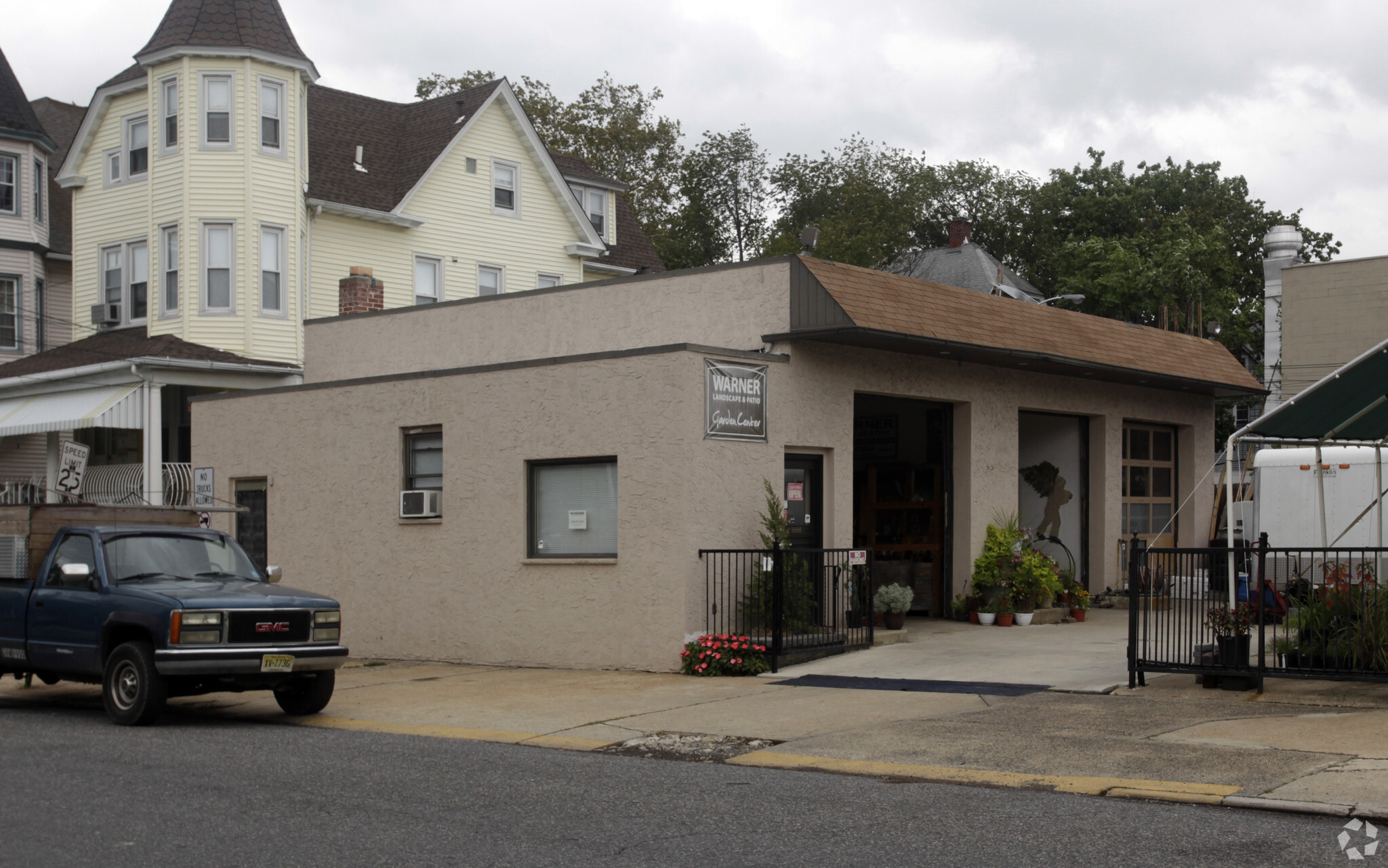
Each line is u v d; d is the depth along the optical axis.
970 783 8.56
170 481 24.91
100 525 12.91
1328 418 12.81
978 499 18.48
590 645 15.48
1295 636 12.45
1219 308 48.47
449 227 32.81
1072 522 20.97
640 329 17.55
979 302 17.91
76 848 6.90
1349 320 26.41
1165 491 22.59
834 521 16.38
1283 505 19.98
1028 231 58.22
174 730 11.48
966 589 18.42
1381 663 11.16
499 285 34.03
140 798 8.20
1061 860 6.49
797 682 13.59
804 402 16.08
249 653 11.53
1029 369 19.09
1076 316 19.69
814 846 6.87
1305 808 7.40
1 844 6.98
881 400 19.50
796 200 57.25
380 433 18.03
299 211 29.00
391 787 8.59
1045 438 21.36
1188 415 22.75
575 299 18.36
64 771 9.20
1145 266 48.69
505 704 12.78
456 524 17.03
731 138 56.62
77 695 14.69
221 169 28.09
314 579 18.72
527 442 16.27
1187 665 11.80
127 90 29.62
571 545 15.98
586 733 10.97
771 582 14.77
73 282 30.67
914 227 59.34
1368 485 19.31
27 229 32.75
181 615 11.37
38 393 27.50
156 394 25.30
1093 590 20.66
